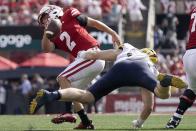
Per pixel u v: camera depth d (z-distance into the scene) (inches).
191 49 970.7
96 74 1008.2
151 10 2770.7
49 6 1023.6
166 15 2817.4
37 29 2578.7
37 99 885.8
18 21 2640.3
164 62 2426.2
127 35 2677.2
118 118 1366.9
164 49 2642.7
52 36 950.4
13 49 2593.5
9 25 2593.5
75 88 925.2
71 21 1015.6
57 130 976.9
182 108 991.6
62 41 1017.5
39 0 2714.1
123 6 2716.5
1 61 2443.4
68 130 971.3
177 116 994.7
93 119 1326.3
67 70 999.0
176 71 2352.4
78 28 1013.8
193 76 977.5
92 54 953.5
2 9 2687.0
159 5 2871.6
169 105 1998.0
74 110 994.7
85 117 995.3
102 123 1182.3
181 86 887.7
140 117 983.6
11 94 2289.6
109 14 2596.0
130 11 2706.7
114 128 1012.5
